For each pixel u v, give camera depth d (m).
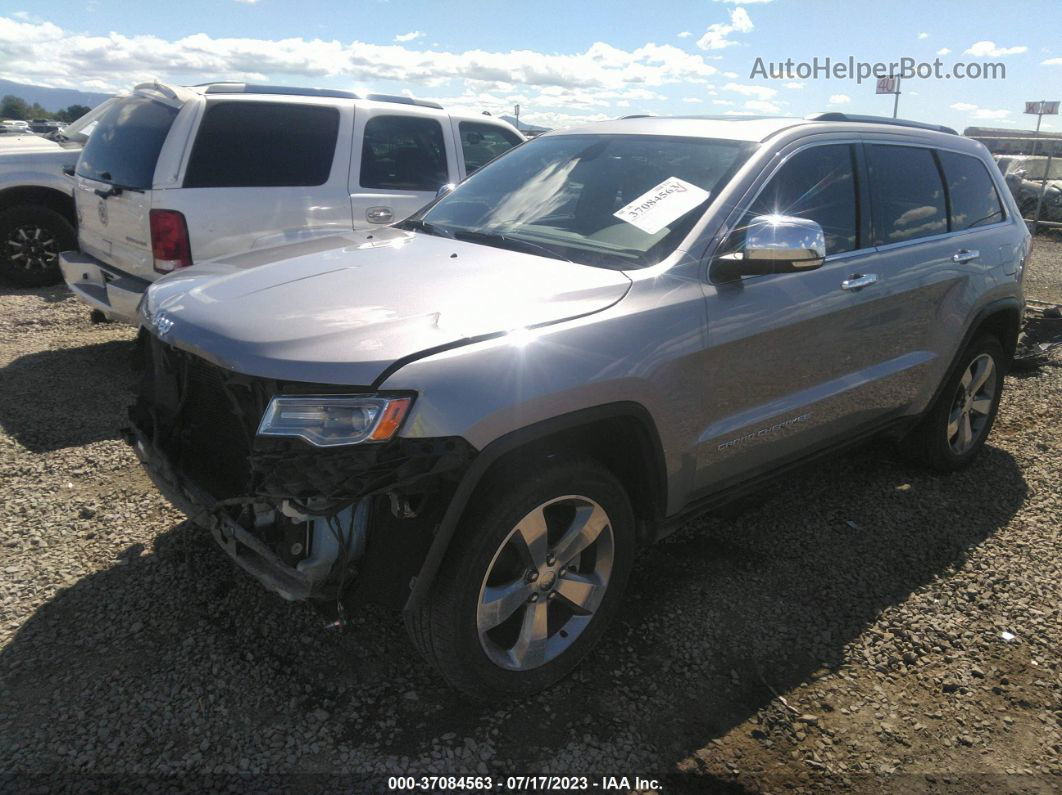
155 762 2.29
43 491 3.80
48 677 2.59
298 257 3.09
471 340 2.34
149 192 5.02
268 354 2.28
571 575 2.68
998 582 3.49
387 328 2.35
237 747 2.37
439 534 2.26
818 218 3.41
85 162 5.91
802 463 3.57
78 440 4.40
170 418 2.79
